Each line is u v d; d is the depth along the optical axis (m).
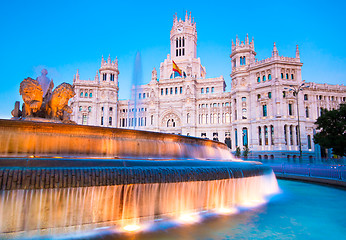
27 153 14.76
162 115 103.12
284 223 13.40
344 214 15.27
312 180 29.62
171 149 20.98
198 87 104.25
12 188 9.66
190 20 121.94
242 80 88.94
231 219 13.95
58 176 10.49
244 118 86.69
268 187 21.02
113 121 102.88
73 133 16.41
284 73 80.50
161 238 10.91
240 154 77.44
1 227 9.52
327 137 43.50
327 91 86.81
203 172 14.86
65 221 10.68
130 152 18.42
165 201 13.32
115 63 108.00
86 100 102.06
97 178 11.29
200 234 11.54
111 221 11.77
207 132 97.69
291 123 77.81
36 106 18.89
